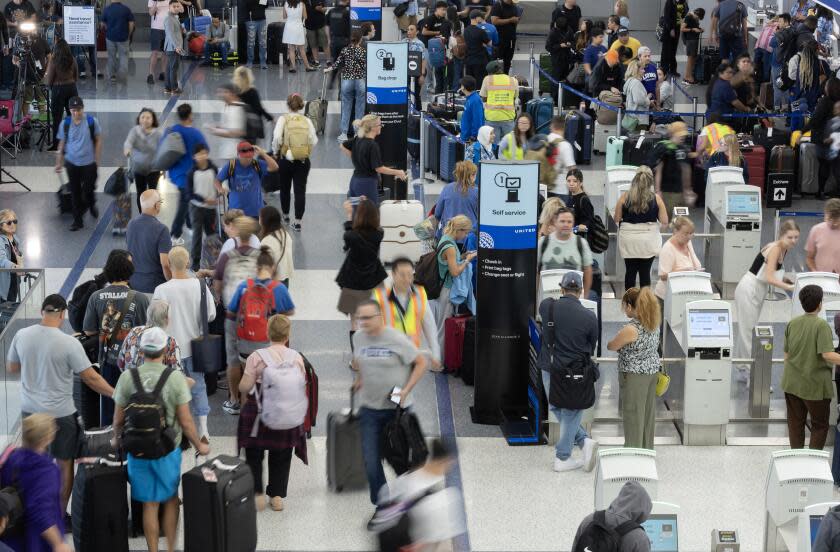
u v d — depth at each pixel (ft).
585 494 44.24
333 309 61.11
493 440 48.67
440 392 53.01
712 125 78.59
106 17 106.32
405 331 44.52
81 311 48.42
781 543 38.75
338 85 106.63
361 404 41.04
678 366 49.24
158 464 37.76
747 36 115.14
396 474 40.27
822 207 81.00
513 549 40.47
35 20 103.60
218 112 96.63
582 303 46.75
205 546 37.42
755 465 46.88
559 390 44.37
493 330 49.98
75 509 38.29
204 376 47.67
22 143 88.58
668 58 117.29
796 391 45.70
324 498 43.24
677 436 49.29
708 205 68.59
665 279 55.16
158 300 41.19
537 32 138.31
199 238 62.54
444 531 31.60
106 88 104.73
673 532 34.17
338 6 103.09
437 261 53.42
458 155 81.35
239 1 113.70
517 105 93.76
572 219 51.75
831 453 48.21
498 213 49.11
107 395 41.27
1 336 41.47
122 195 69.87
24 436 34.47
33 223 72.28
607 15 142.31
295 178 71.05
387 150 77.20
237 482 37.50
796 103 89.76
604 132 91.81
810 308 45.32
